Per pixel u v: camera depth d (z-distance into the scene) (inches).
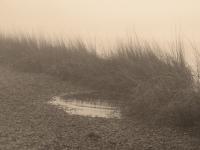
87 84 676.1
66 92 636.7
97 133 446.3
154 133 455.2
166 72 550.3
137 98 531.5
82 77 692.1
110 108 553.9
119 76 626.5
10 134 431.2
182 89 496.1
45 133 439.2
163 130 466.0
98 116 514.3
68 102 579.5
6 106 542.6
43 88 654.5
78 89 654.5
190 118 476.4
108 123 485.1
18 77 726.5
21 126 459.8
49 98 597.6
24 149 390.6
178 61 558.9
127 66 627.5
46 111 526.0
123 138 434.3
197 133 455.5
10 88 643.5
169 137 444.5
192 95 480.1
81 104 571.2
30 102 569.6
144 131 461.1
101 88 644.7
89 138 429.1
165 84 520.1
